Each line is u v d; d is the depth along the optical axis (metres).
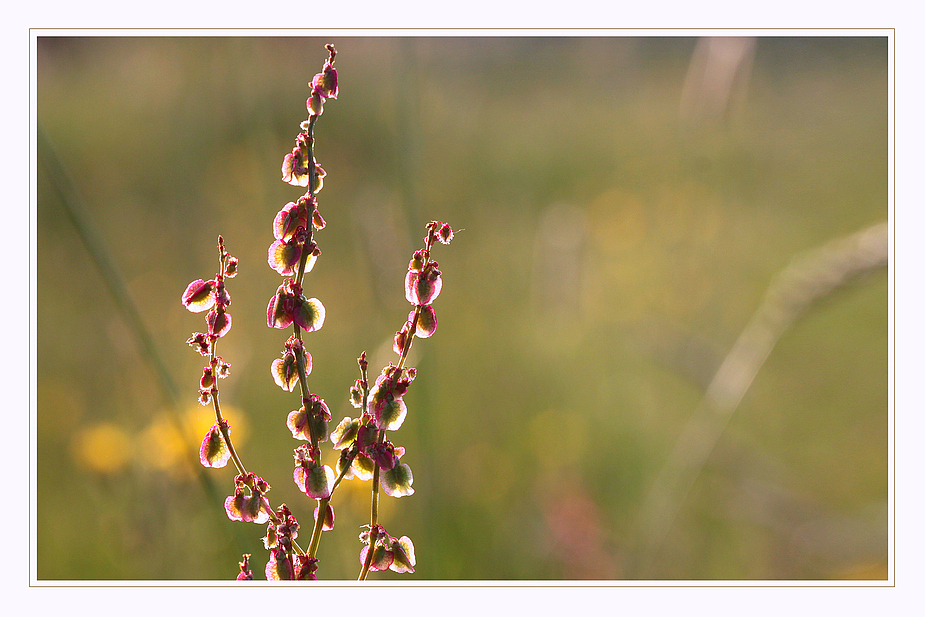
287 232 0.35
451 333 0.77
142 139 0.96
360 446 0.35
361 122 0.93
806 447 0.67
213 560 0.49
